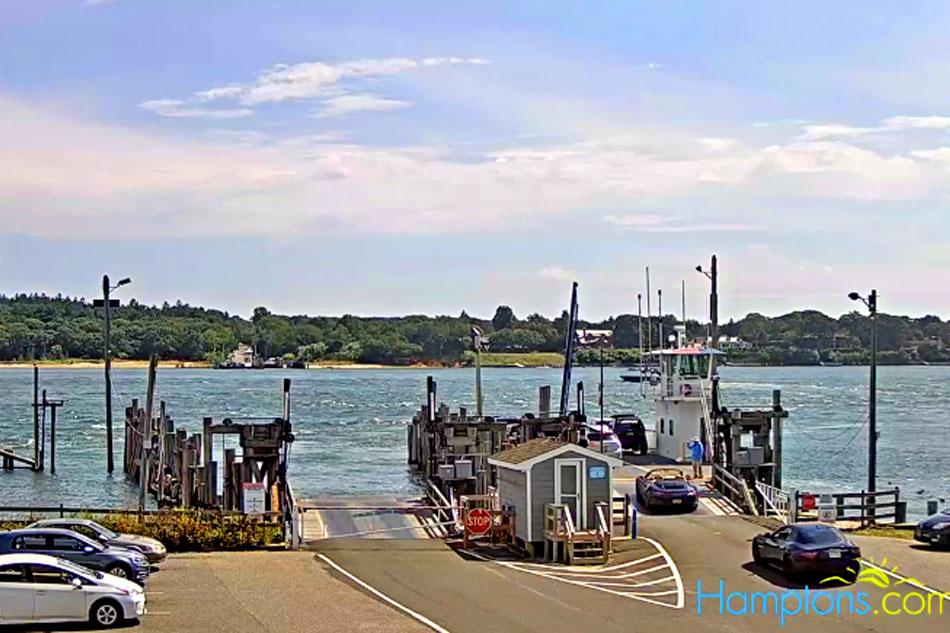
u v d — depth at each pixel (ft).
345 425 423.23
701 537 141.59
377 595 108.06
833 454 322.75
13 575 92.89
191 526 136.67
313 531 150.61
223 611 100.12
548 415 232.73
